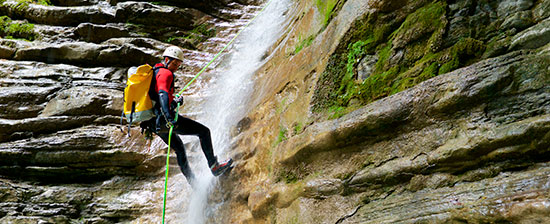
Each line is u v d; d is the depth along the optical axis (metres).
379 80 3.46
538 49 2.74
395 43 3.56
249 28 8.33
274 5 8.22
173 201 4.96
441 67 3.14
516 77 2.60
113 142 5.47
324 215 3.09
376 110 3.04
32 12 7.97
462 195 2.45
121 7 8.10
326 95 3.73
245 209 4.05
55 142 5.36
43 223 4.75
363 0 3.96
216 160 4.31
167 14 8.28
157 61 7.38
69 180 5.38
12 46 7.25
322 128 3.33
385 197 2.86
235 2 9.34
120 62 7.21
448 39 3.27
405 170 2.79
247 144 4.44
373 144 3.07
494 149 2.45
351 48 3.82
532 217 2.08
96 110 5.91
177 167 5.34
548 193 2.09
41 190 5.12
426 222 2.48
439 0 3.46
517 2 3.07
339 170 3.17
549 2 2.88
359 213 2.91
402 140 2.92
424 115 2.85
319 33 4.68
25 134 5.54
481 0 3.28
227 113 5.53
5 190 4.93
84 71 6.77
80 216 5.03
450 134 2.70
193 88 6.95
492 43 3.02
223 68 7.40
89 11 8.05
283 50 5.48
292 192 3.37
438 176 2.65
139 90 4.00
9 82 6.21
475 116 2.64
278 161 3.66
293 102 4.11
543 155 2.31
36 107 5.94
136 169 5.43
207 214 4.43
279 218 3.47
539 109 2.45
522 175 2.30
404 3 3.66
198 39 8.34
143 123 4.15
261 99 4.92
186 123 4.18
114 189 5.27
